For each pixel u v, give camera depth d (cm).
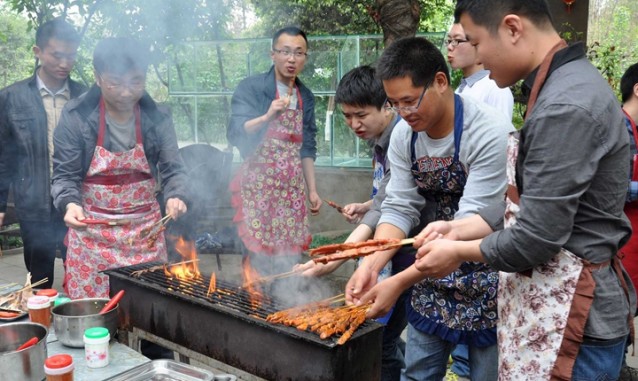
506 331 190
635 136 313
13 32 687
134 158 321
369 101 286
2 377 188
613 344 177
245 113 411
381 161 308
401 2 420
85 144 312
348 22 842
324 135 652
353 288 230
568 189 157
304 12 834
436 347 254
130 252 322
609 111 160
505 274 191
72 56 381
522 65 174
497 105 338
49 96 392
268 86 416
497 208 204
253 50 645
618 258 187
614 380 183
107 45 286
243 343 212
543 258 165
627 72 335
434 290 247
